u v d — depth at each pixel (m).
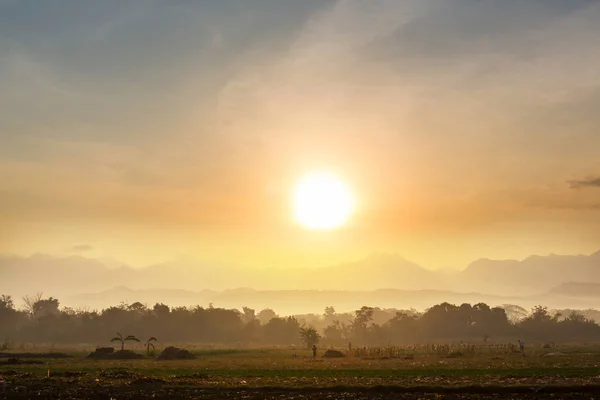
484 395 40.59
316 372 60.75
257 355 113.69
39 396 40.09
